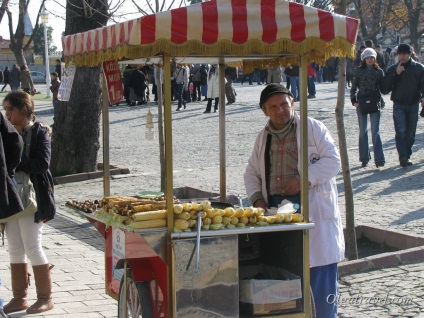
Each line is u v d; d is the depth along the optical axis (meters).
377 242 8.09
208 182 11.91
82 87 13.05
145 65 6.09
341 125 7.33
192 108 25.25
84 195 11.49
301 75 4.55
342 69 7.24
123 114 24.02
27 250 5.85
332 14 4.44
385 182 11.23
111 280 5.32
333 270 5.00
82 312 5.92
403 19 47.84
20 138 5.18
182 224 4.26
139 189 11.84
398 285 6.36
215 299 4.34
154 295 4.52
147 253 4.45
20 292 5.96
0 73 42.69
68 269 7.22
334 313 5.03
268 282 4.54
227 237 4.35
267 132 5.05
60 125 13.19
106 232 5.36
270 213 4.78
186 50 4.20
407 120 12.24
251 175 5.20
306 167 4.60
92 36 4.84
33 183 5.74
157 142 17.30
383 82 12.20
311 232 4.85
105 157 5.60
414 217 8.84
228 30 4.23
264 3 4.31
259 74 38.91
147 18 4.07
